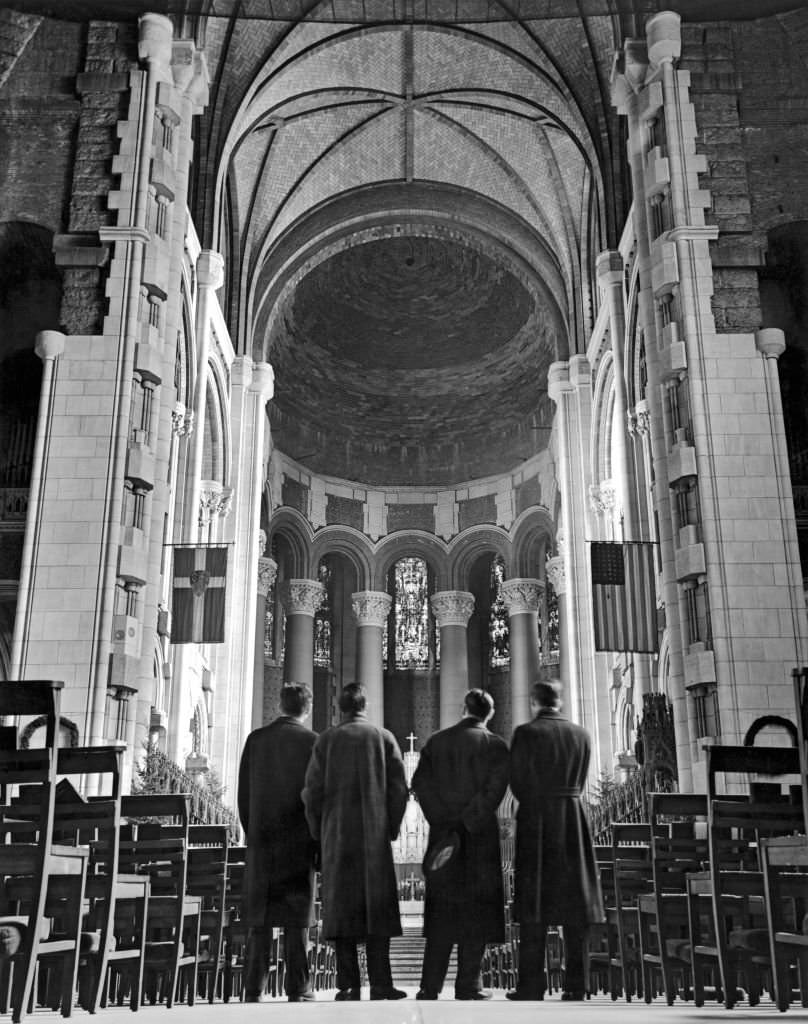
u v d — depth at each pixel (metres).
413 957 31.70
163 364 21.45
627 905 11.86
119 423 20.36
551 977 16.00
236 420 34.88
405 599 49.50
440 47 31.53
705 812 10.00
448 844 8.24
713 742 19.16
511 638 45.09
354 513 47.59
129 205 21.59
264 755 8.93
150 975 11.04
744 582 19.55
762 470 20.14
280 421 44.94
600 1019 5.10
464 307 45.16
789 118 22.27
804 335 24.62
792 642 19.22
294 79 31.55
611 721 31.89
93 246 21.34
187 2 23.66
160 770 19.61
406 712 48.25
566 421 35.00
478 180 36.53
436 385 47.12
